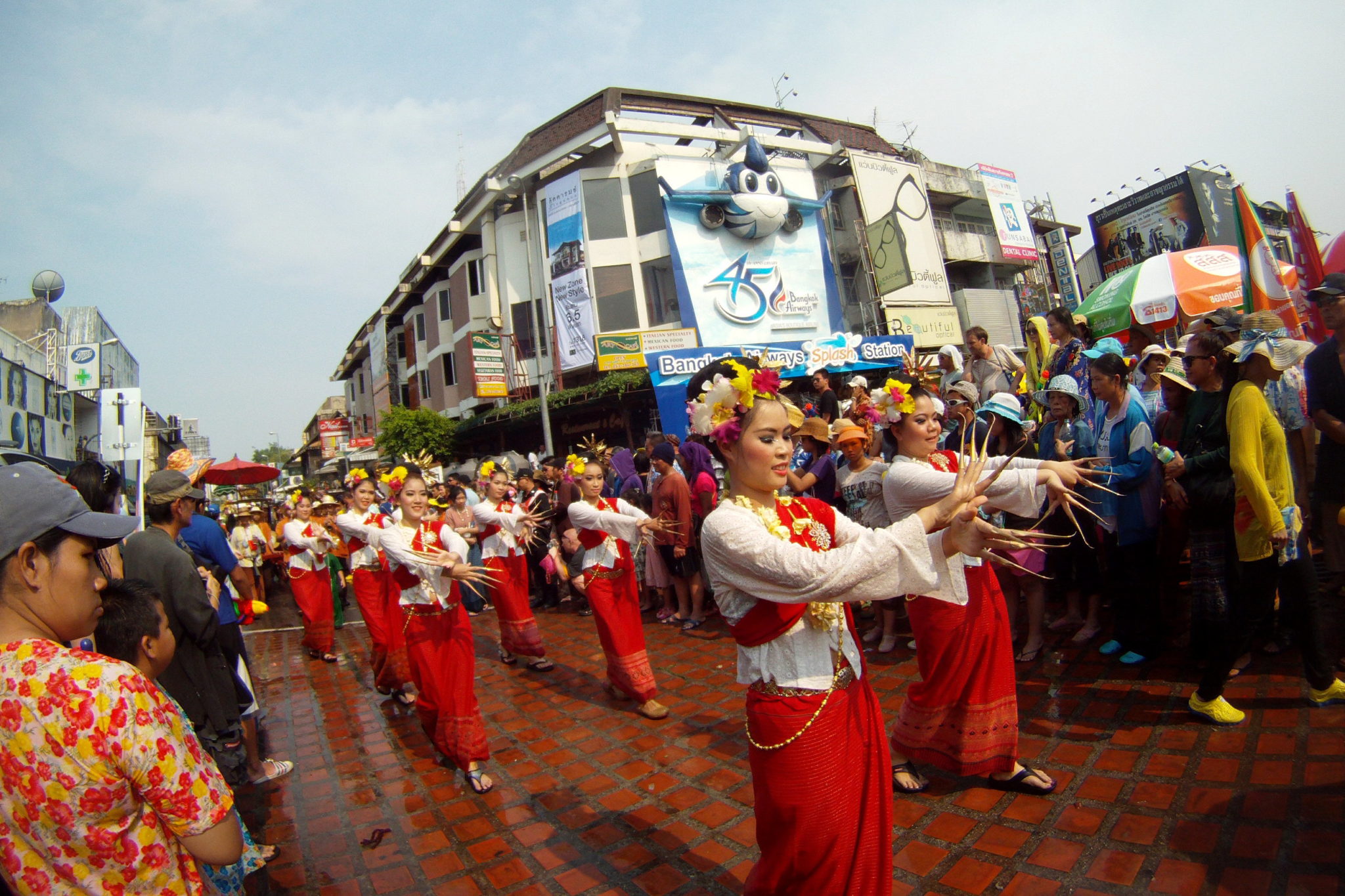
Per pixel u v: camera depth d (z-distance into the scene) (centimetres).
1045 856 258
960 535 184
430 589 400
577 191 1998
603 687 533
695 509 670
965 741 300
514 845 326
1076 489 454
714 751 399
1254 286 527
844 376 1931
